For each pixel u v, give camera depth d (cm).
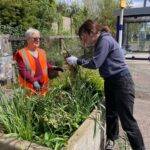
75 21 2444
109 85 343
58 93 333
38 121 281
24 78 353
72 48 795
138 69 1184
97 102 356
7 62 677
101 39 318
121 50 334
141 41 1503
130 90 331
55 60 845
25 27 1352
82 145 271
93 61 311
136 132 341
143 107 616
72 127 291
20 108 284
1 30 1027
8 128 270
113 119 371
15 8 1335
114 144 383
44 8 1622
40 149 238
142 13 1365
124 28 1436
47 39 1005
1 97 293
